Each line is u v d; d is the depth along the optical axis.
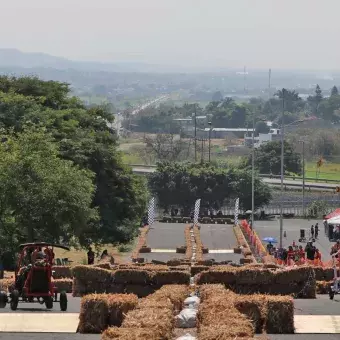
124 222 145.75
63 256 122.56
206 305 41.19
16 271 53.56
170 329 37.34
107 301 44.12
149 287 62.44
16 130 136.25
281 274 62.06
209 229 172.12
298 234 181.25
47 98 163.12
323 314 50.12
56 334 43.72
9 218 96.69
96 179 144.88
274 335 43.69
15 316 48.25
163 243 145.00
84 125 160.75
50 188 98.31
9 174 97.38
